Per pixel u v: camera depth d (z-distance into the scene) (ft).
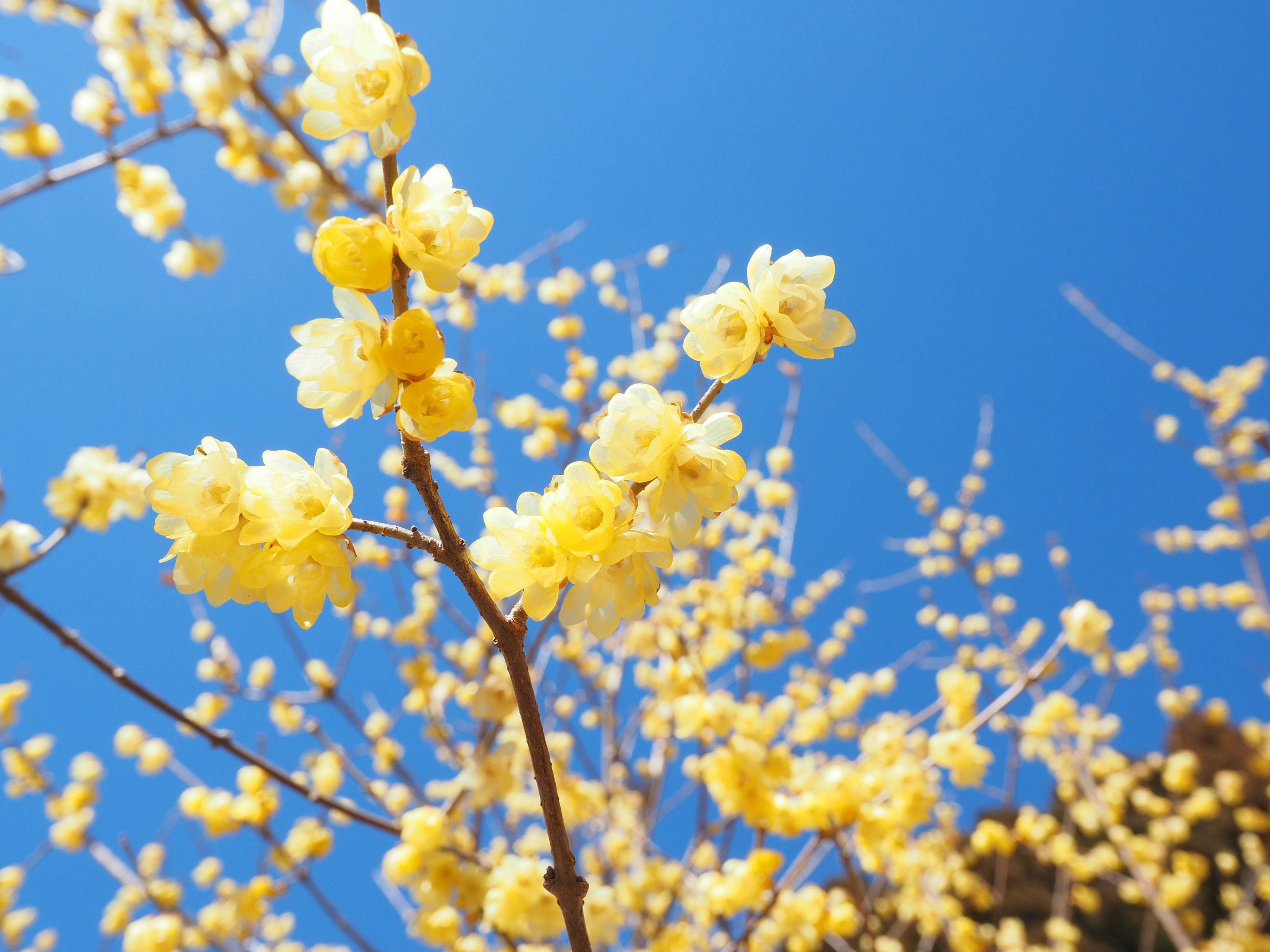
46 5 12.05
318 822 11.65
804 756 14.01
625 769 16.52
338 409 3.52
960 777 10.12
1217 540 24.88
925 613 23.11
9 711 15.28
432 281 3.38
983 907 19.48
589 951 4.37
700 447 3.84
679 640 11.42
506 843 10.03
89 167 10.99
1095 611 10.27
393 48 3.53
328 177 13.00
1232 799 26.81
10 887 14.49
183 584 3.83
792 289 4.21
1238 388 24.98
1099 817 23.11
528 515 3.94
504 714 9.57
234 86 11.86
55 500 8.59
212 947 14.56
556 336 16.02
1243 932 24.16
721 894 8.84
